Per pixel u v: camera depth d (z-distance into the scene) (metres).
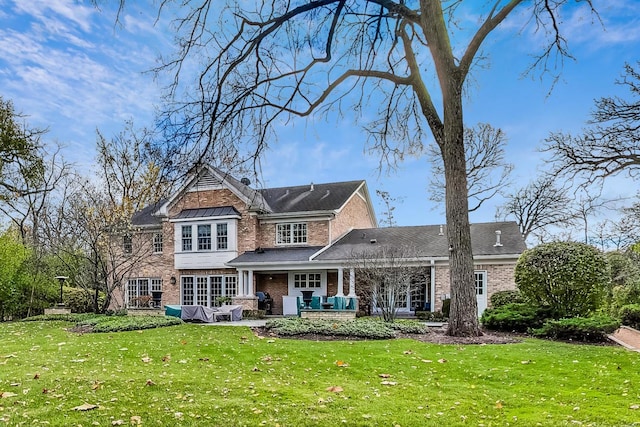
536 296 12.16
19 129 20.16
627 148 15.36
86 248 22.02
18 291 21.28
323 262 19.86
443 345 9.36
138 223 25.62
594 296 11.55
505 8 10.83
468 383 6.52
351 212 25.28
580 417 4.86
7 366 7.76
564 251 11.96
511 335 11.08
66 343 10.45
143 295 24.56
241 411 5.08
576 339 10.19
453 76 10.99
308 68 11.31
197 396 5.72
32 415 4.87
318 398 5.64
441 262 18.86
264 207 23.41
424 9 11.12
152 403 5.38
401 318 18.22
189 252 23.66
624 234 19.97
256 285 23.06
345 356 8.43
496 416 4.93
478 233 20.97
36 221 28.97
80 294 23.20
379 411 5.11
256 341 10.53
